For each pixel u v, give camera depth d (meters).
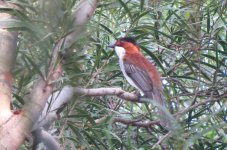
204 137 9.94
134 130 10.20
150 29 10.30
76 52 6.09
